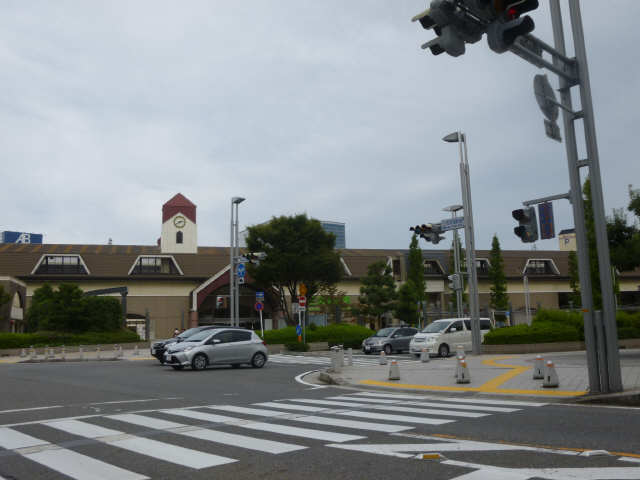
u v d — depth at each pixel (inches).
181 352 816.9
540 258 2490.2
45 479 217.8
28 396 498.9
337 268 1605.6
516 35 281.3
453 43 287.6
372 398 482.6
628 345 1096.8
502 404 423.8
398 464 229.9
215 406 427.5
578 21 453.1
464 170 988.6
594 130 449.4
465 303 2180.1
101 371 810.8
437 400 461.7
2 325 1596.9
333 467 227.5
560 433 291.7
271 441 283.0
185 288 2066.9
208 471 225.6
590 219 1155.3
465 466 223.9
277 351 1320.1
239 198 1311.5
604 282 440.5
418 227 930.1
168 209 2437.3
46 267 1975.9
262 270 1547.7
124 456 253.4
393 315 1737.2
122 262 2043.6
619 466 220.2
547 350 1048.2
